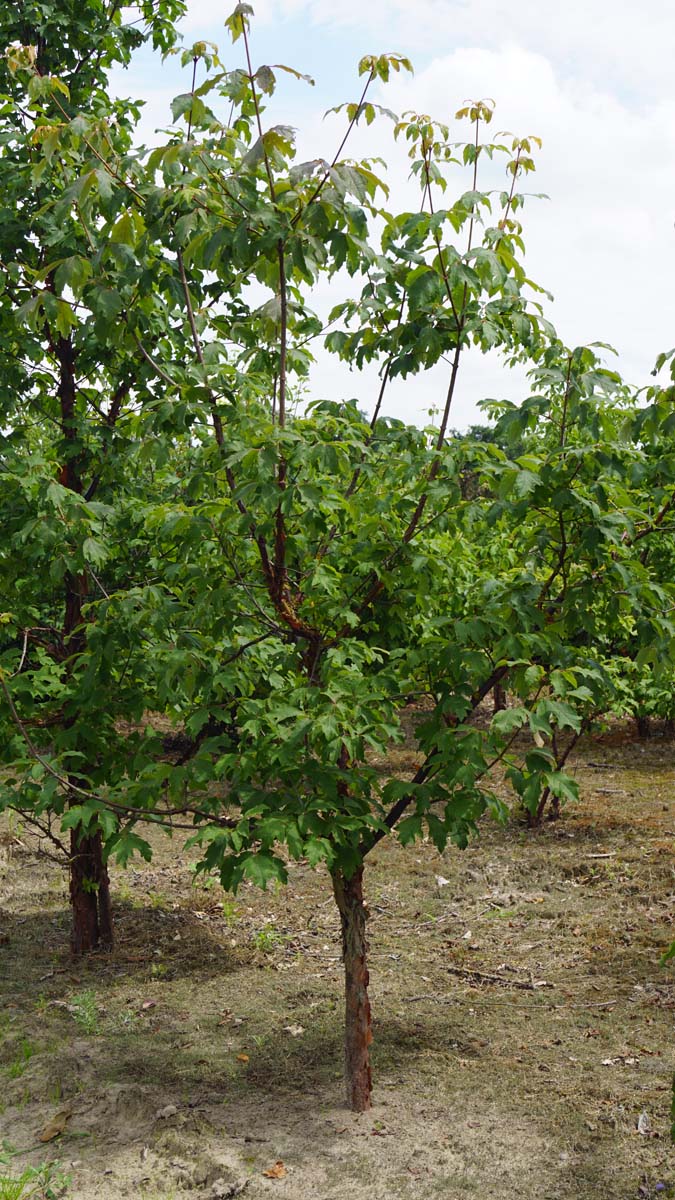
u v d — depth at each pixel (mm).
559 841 9672
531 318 4395
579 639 9062
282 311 4262
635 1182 4176
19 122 6965
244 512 4535
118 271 4695
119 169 4508
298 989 6516
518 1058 5398
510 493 4250
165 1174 4344
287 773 4418
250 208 4320
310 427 4566
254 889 8703
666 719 15000
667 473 4180
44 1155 4559
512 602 4168
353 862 4531
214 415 4734
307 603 4840
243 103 4508
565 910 7816
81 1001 6289
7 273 6195
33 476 5859
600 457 4133
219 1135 4664
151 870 9273
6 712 5562
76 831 7133
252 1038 5770
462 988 6445
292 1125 4758
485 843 9781
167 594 6207
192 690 4375
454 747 4234
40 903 8508
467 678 4609
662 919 7383
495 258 4125
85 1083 5238
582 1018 5871
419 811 4297
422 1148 4516
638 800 11156
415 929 7629
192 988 6562
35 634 6848
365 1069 4910
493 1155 4441
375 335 4824
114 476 6844
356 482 5020
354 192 3807
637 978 6363
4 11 6715
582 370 4277
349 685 4406
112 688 5766
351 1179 4277
